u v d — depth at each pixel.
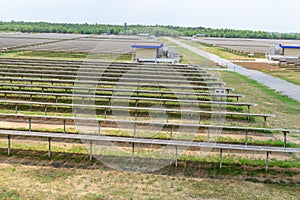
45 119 13.24
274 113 15.84
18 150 9.77
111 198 7.14
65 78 22.45
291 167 9.27
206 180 8.24
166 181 8.09
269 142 11.48
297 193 7.71
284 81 26.44
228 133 12.47
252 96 19.97
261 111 16.17
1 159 9.08
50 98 17.31
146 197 7.24
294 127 13.44
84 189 7.52
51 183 7.76
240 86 23.53
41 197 7.07
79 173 8.38
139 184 7.89
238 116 15.11
